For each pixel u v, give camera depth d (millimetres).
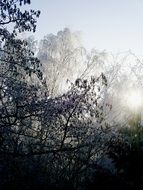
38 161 8664
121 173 7207
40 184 8398
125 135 8211
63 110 8008
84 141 9438
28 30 7129
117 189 6977
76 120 9070
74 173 9617
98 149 9836
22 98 7254
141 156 7105
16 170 7949
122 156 7336
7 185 7895
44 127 8828
